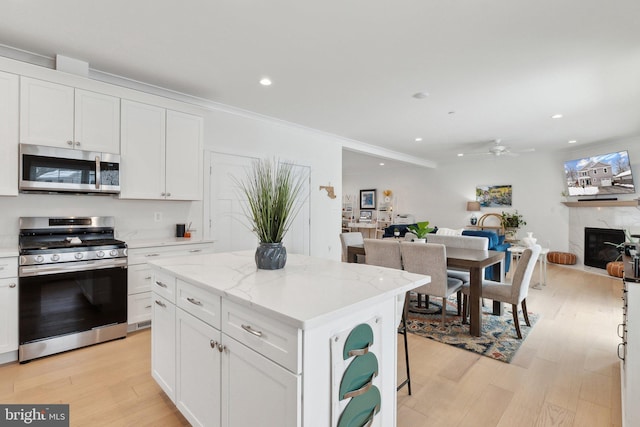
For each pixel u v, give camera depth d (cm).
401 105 405
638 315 175
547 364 254
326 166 572
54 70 266
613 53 268
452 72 308
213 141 408
